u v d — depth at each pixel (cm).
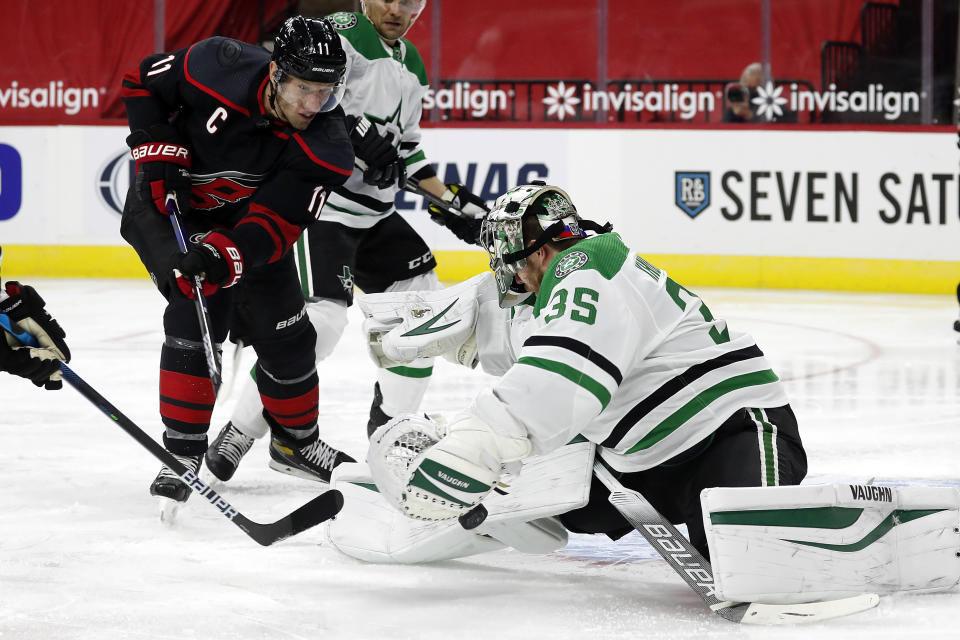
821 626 707
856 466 1217
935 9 3231
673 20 3347
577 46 3416
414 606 761
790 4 3294
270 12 3544
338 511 842
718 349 775
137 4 3478
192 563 866
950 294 3133
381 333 923
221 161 991
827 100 3300
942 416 1514
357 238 1355
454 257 3319
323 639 691
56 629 705
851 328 2459
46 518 1000
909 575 741
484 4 3425
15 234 3444
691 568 729
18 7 3497
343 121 1005
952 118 3244
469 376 1855
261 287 1053
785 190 3231
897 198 3170
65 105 3500
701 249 3284
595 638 691
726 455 762
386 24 1378
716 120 3362
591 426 782
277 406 1116
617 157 3312
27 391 1667
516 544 834
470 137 3372
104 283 3250
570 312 724
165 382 998
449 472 718
